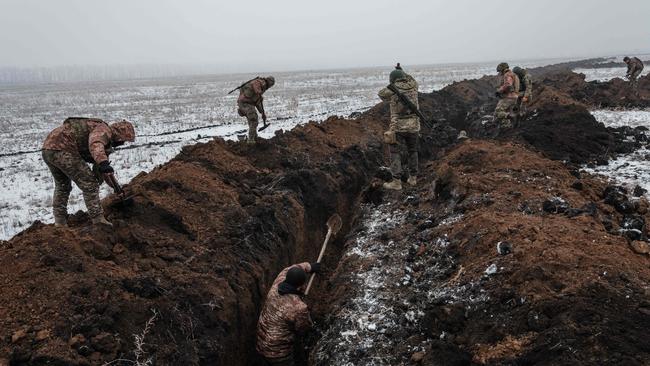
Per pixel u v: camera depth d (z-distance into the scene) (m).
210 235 5.49
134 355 3.57
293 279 4.57
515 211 5.73
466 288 4.44
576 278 3.92
